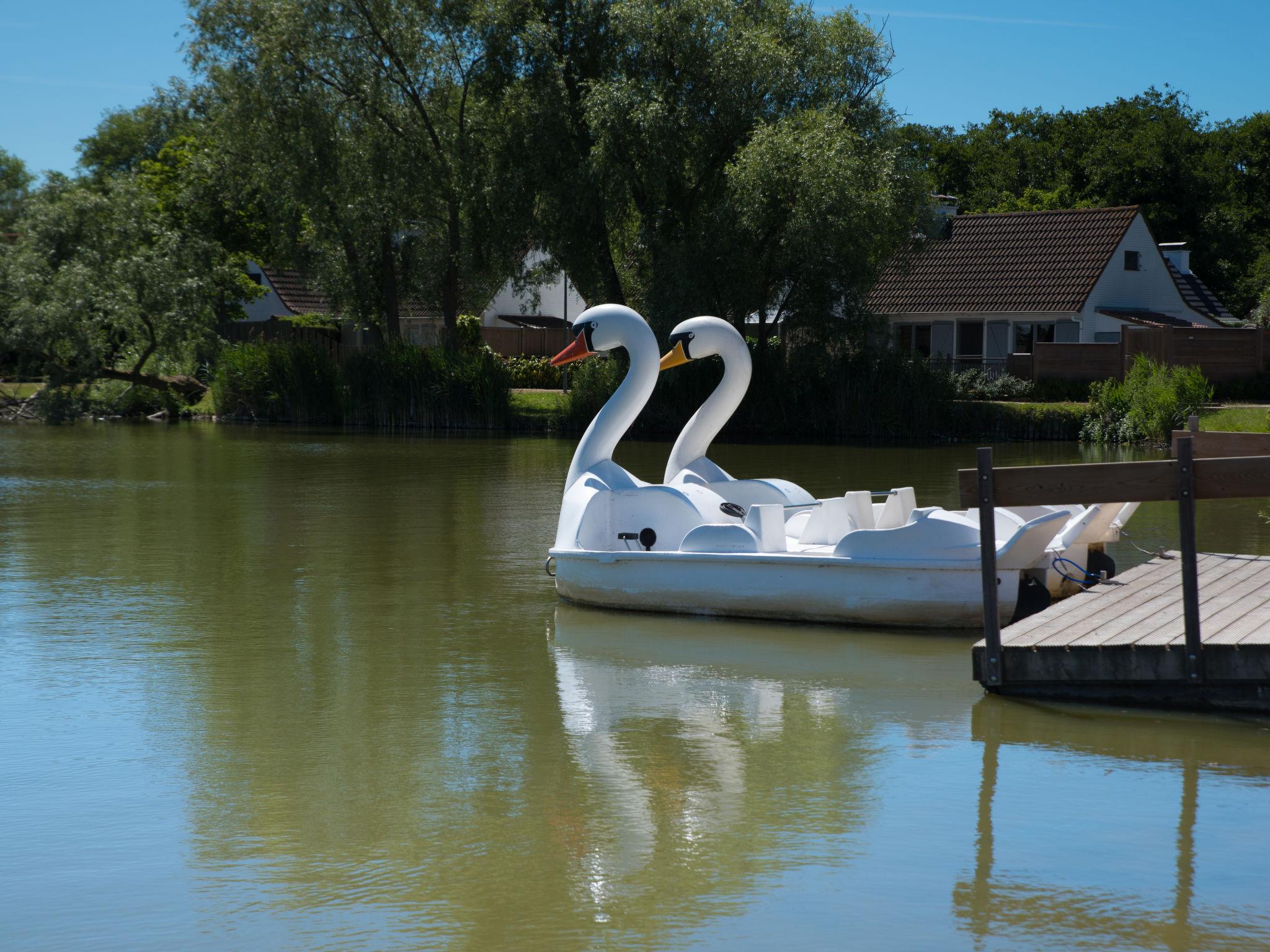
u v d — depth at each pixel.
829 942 4.75
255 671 8.67
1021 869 5.36
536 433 35.16
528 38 33.75
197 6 35.78
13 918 4.98
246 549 14.05
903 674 8.39
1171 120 63.16
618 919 4.93
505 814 6.00
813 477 22.27
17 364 39.97
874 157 32.88
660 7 33.31
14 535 15.18
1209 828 5.77
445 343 38.88
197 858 5.53
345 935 4.82
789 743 7.01
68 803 6.18
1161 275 46.22
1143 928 4.85
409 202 36.41
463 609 10.73
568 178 33.59
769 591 9.88
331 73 35.81
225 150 38.25
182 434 33.56
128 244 40.88
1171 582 9.35
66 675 8.59
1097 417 31.88
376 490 20.16
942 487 20.27
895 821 5.89
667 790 6.31
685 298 32.50
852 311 33.69
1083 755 6.76
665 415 34.78
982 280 44.78
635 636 9.60
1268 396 35.53
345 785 6.40
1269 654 7.08
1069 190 63.09
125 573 12.55
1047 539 9.10
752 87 33.47
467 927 4.88
